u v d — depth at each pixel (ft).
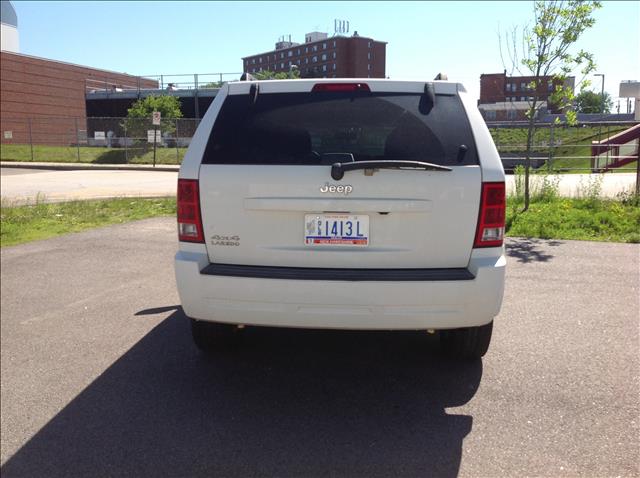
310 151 11.18
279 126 11.44
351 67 409.28
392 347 14.75
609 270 21.81
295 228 11.15
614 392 11.93
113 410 11.62
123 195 49.93
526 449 9.95
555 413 11.14
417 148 11.07
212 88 177.78
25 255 26.08
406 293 10.77
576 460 9.60
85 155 115.65
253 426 10.87
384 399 11.86
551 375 12.78
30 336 15.90
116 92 187.42
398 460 9.69
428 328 11.07
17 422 11.24
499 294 11.03
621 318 16.38
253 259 11.31
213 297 11.22
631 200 35.40
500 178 11.02
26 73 159.43
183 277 11.32
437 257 11.07
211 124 11.63
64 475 9.53
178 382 12.84
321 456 9.85
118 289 20.47
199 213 11.34
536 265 22.71
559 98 34.42
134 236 30.63
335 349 14.66
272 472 9.43
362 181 10.88
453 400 11.75
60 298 19.45
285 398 12.00
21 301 19.17
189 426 10.93
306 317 11.02
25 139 158.71
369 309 10.87
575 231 29.43
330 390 12.32
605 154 65.00
